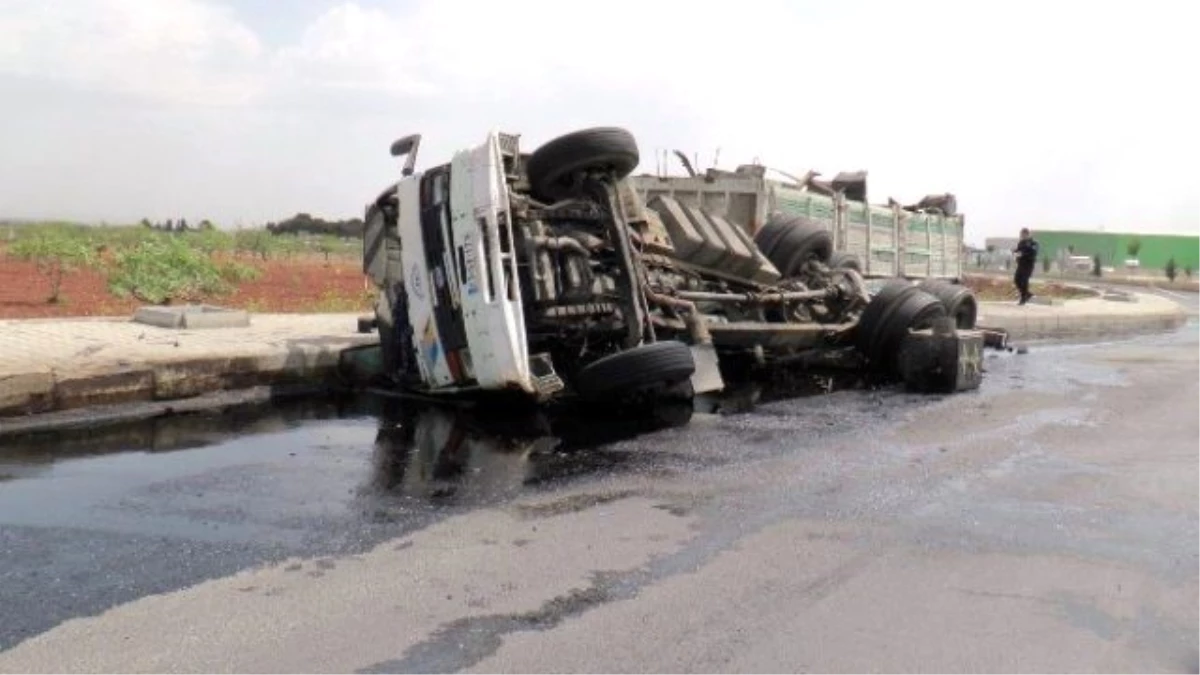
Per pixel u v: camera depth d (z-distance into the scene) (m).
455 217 8.21
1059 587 4.65
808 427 8.65
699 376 9.15
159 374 8.98
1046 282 50.59
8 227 33.88
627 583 4.59
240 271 22.97
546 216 8.70
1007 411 9.79
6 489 6.03
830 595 4.49
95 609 4.14
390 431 8.12
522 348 8.01
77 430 7.82
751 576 4.72
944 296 13.39
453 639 3.92
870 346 11.66
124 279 17.78
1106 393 11.28
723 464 7.05
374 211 9.22
